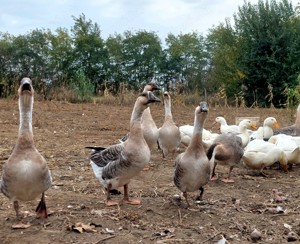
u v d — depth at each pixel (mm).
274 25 37000
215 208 7625
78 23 46312
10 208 7477
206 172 7258
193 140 7188
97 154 7766
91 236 6219
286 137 11266
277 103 36938
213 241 6191
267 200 8258
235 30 39312
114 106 28719
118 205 7512
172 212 7324
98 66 46781
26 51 43562
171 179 9664
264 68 36719
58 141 14352
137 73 48938
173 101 30234
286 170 10680
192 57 50500
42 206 6871
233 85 38000
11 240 6082
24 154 6215
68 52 45531
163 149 11562
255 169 10406
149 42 48719
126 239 6145
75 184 9070
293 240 6281
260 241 6254
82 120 20484
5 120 19453
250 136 12938
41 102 29828
